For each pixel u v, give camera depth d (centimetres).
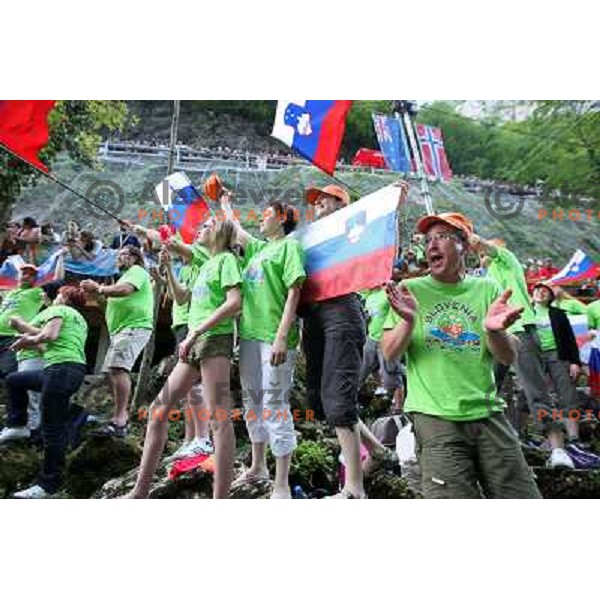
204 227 462
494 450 344
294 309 423
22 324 582
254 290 443
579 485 545
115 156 1254
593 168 1650
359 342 424
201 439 522
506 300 344
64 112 1194
